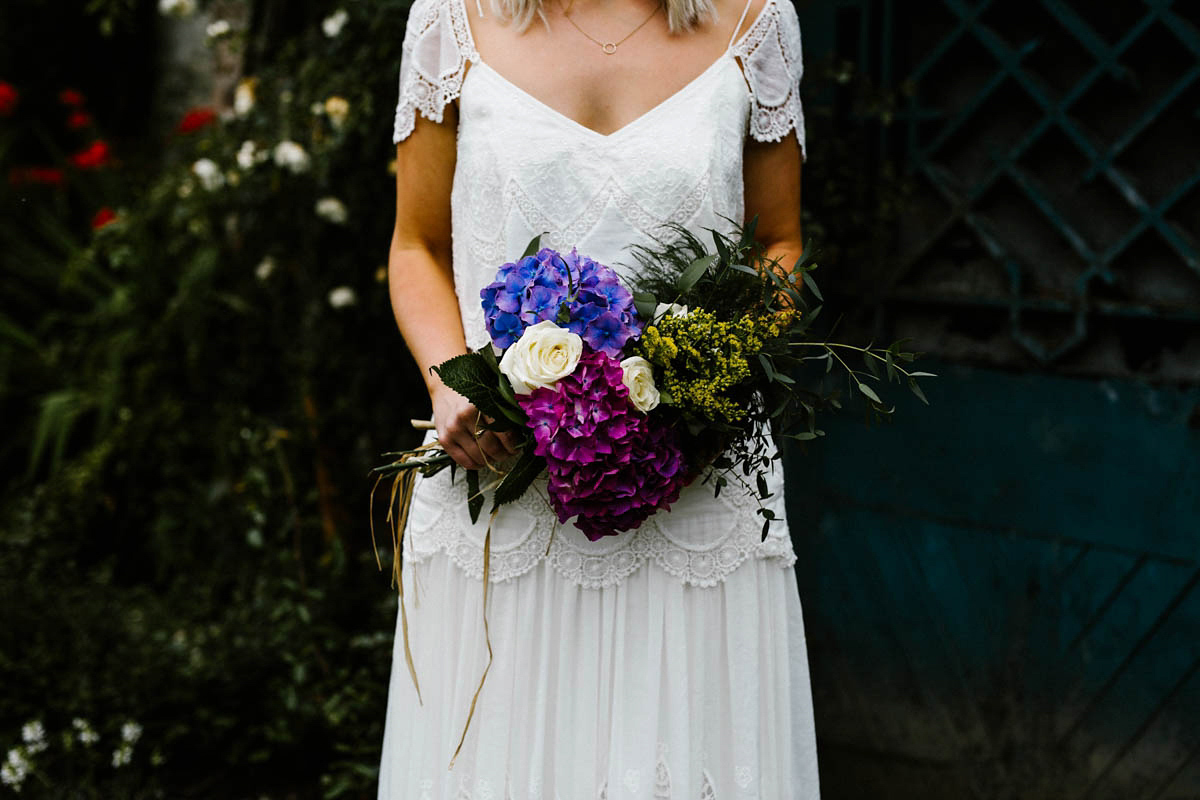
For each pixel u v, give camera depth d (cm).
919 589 298
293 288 357
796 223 187
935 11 290
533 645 167
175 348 393
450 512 172
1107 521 269
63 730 305
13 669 313
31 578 353
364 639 303
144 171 500
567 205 164
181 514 383
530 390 144
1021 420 280
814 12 300
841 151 296
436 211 182
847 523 308
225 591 363
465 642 170
